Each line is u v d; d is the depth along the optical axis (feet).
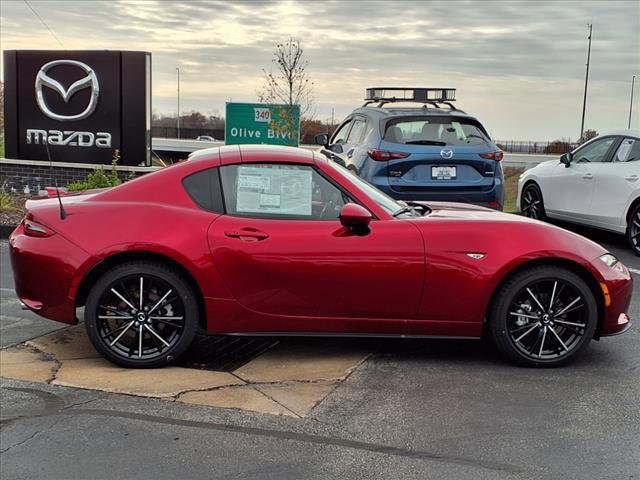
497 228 15.72
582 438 12.25
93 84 44.45
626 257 28.91
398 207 16.96
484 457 11.54
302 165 15.94
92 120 44.96
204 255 15.20
